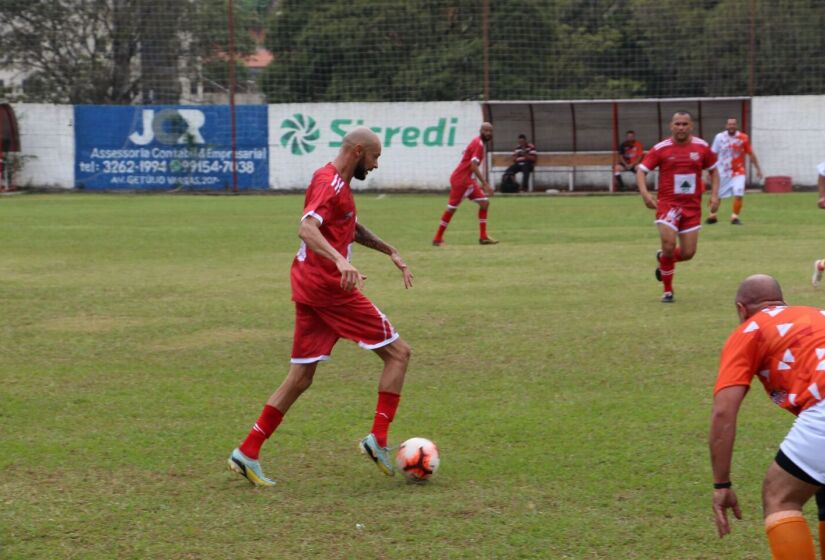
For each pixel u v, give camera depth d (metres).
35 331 23.16
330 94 81.38
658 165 26.00
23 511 11.98
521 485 12.90
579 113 71.25
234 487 12.92
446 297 27.36
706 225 45.97
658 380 18.20
